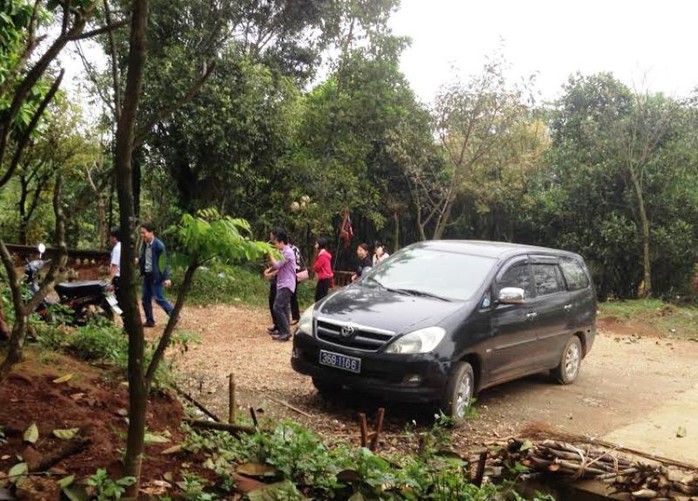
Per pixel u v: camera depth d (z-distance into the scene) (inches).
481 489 134.6
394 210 879.1
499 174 861.8
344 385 241.8
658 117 792.3
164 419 148.7
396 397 231.6
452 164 809.5
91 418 131.5
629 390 337.7
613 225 800.3
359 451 135.9
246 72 589.3
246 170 628.1
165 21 548.4
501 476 146.4
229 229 93.0
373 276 296.5
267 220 706.8
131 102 79.2
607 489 135.9
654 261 805.2
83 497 99.3
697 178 788.6
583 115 869.8
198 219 91.8
